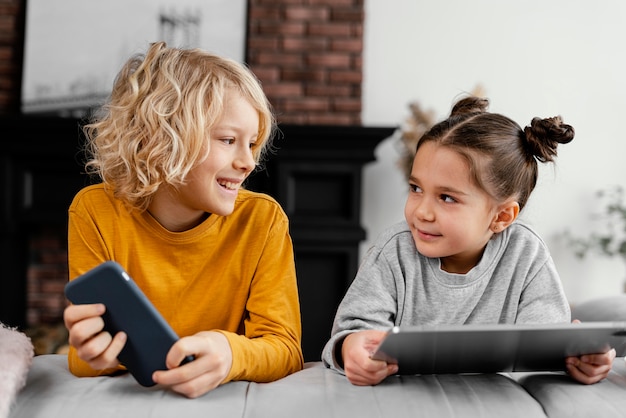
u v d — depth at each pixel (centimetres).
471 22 383
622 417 78
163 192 104
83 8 368
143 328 80
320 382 84
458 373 90
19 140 345
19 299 361
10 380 74
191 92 97
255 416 74
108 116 104
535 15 386
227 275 110
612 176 391
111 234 107
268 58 366
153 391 80
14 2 367
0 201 347
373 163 361
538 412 78
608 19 388
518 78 386
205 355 80
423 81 382
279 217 115
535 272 112
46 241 373
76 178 351
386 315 108
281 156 347
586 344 83
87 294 79
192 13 368
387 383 84
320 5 366
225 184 101
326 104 367
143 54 107
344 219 351
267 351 97
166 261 108
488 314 112
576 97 389
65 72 368
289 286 113
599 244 380
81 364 92
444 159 103
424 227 105
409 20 381
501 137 106
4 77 367
